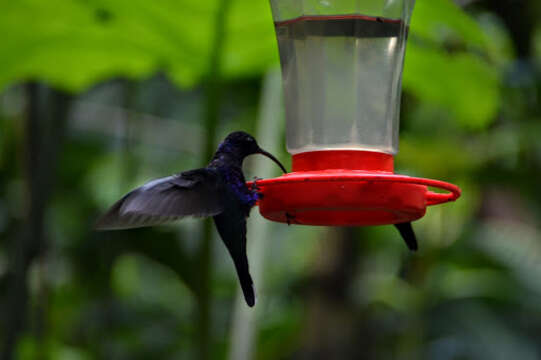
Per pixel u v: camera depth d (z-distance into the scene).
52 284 11.75
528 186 11.55
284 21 6.53
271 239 11.96
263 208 6.15
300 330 11.09
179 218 5.61
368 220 6.29
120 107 13.16
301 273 11.82
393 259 12.12
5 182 12.59
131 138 11.62
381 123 6.43
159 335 12.72
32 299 11.65
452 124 11.05
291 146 6.57
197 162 12.62
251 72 10.33
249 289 6.10
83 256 12.58
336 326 10.74
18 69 9.41
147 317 12.88
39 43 9.00
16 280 9.35
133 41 8.93
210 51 8.73
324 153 6.11
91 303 12.62
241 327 8.55
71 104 10.35
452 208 11.25
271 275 11.91
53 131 9.66
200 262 7.89
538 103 10.91
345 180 5.51
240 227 6.13
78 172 12.84
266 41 8.81
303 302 11.41
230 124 12.75
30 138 9.63
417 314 11.42
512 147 10.85
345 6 6.45
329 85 6.46
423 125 11.16
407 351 11.42
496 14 11.02
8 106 12.59
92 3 8.36
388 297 11.45
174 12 8.29
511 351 11.73
